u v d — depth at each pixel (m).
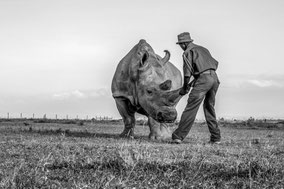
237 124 35.56
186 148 10.07
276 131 23.62
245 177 6.29
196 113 11.89
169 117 11.86
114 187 5.37
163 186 5.56
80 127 23.11
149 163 6.92
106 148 9.46
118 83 14.00
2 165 6.82
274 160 8.09
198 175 6.28
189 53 11.85
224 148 10.44
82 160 7.23
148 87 12.46
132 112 14.25
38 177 5.75
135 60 13.34
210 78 11.90
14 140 11.59
